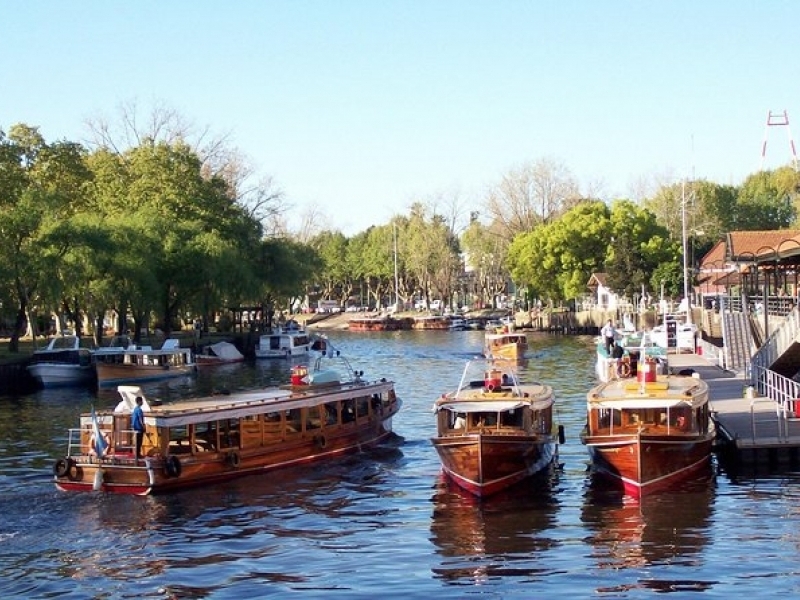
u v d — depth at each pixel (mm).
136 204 87375
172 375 69438
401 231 165250
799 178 93625
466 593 20625
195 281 81312
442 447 29250
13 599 20906
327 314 167875
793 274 69875
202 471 30953
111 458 29922
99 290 68625
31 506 28516
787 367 44062
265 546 24547
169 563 23250
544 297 128625
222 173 103875
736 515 25969
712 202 129750
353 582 21578
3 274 61625
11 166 73438
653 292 106438
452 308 162500
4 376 60969
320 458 35281
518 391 32406
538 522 26047
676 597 20000
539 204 134375
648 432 29141
